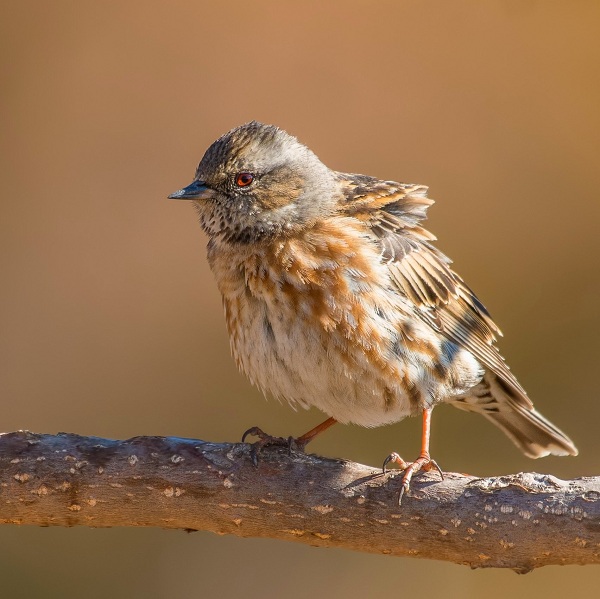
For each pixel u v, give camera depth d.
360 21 18.02
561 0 17.75
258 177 10.60
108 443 9.37
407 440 16.47
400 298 10.45
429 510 8.93
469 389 11.46
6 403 17.11
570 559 8.68
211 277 17.64
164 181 17.89
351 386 10.24
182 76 18.03
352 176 11.55
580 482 8.76
